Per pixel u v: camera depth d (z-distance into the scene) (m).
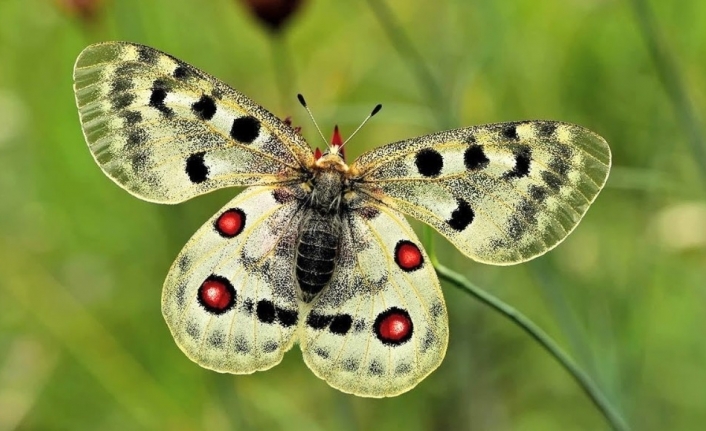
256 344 0.47
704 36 0.60
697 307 0.57
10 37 0.62
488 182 0.47
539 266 0.54
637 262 0.57
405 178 0.47
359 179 0.48
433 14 0.61
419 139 0.47
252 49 0.62
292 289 0.48
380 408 0.58
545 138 0.46
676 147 0.58
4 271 0.60
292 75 0.61
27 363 0.58
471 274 0.57
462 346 0.57
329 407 0.58
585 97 0.60
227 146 0.47
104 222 0.61
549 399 0.58
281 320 0.47
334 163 0.48
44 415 0.58
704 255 0.58
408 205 0.48
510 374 0.58
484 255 0.47
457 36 0.60
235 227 0.48
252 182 0.48
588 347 0.53
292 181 0.48
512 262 0.47
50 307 0.59
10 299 0.59
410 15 0.61
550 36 0.61
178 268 0.47
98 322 0.59
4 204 0.61
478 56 0.56
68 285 0.60
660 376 0.57
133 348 0.59
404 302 0.47
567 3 0.61
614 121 0.60
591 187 0.46
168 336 0.59
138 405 0.58
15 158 0.62
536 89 0.60
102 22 0.58
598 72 0.60
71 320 0.59
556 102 0.60
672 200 0.58
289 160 0.48
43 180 0.61
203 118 0.47
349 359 0.47
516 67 0.60
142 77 0.46
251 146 0.48
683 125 0.54
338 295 0.47
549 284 0.54
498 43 0.57
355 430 0.56
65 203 0.61
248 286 0.47
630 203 0.59
